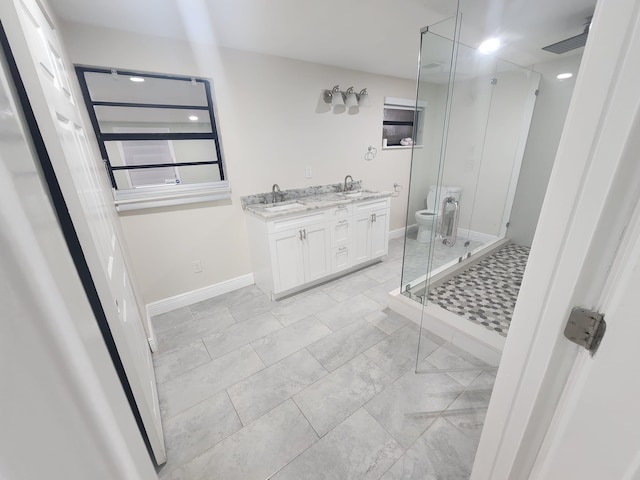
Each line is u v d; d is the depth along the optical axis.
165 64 1.93
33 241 0.23
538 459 0.64
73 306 0.28
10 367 0.21
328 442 1.24
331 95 2.79
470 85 2.66
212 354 1.83
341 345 1.87
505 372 0.67
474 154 2.98
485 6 1.70
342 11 1.65
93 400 0.28
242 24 1.76
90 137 1.58
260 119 2.44
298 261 2.48
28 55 0.58
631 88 0.39
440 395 1.47
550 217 0.52
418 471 1.12
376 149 3.45
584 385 0.48
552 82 2.82
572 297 0.51
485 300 2.20
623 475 0.43
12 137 0.23
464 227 3.17
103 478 0.29
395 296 2.24
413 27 1.91
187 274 2.40
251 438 1.28
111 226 1.43
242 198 2.52
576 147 0.47
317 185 3.02
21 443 0.21
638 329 0.40
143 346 1.50
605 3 0.40
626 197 0.42
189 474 1.15
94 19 1.62
